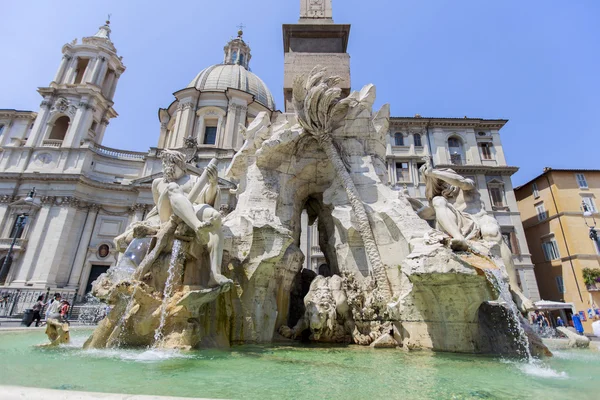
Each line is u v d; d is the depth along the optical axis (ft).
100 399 5.68
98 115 140.67
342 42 34.50
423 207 24.50
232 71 161.58
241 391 9.07
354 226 23.25
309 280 28.17
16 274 106.83
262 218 22.49
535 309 17.69
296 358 14.71
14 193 116.98
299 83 26.09
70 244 113.70
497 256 19.04
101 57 143.64
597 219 92.43
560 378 11.64
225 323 19.07
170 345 15.15
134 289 15.96
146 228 19.19
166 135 149.38
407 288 19.90
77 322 52.47
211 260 17.24
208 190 19.98
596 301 85.71
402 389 9.80
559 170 98.43
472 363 14.16
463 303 16.81
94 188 122.31
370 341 19.97
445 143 106.93
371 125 27.43
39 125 129.29
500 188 101.19
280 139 25.76
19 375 10.10
